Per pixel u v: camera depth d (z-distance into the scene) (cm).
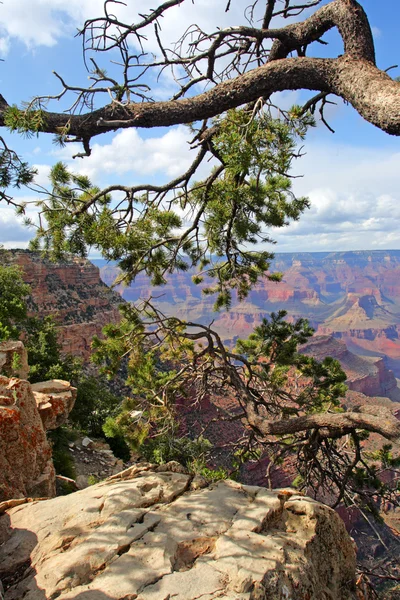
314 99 590
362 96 411
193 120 553
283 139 576
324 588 459
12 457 835
